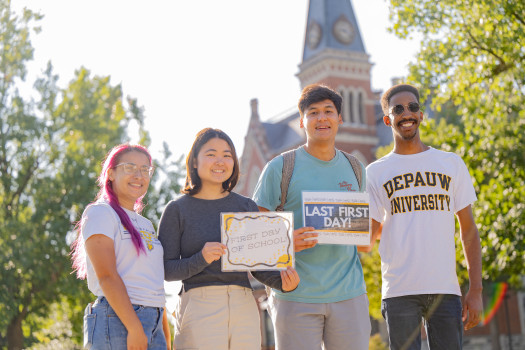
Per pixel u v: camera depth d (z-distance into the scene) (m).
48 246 22.03
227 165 4.01
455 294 4.43
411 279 4.44
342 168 4.50
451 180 4.60
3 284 21.61
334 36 47.50
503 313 24.83
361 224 4.17
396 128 4.70
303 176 4.43
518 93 9.61
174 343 3.99
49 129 24.39
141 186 3.89
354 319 4.26
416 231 4.49
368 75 47.12
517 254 11.05
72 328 24.27
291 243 3.85
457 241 10.09
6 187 23.66
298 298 4.22
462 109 10.70
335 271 4.28
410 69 9.61
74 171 23.20
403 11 9.15
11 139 23.69
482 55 9.29
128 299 3.47
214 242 3.77
